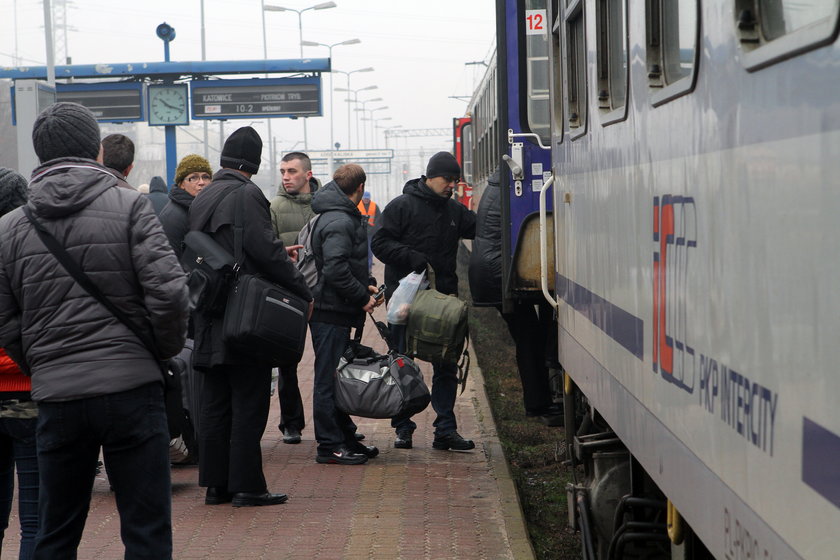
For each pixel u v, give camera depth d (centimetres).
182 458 858
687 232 330
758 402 258
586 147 562
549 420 997
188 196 862
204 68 3061
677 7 351
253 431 740
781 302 241
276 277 718
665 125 363
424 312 888
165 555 480
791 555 234
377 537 674
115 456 475
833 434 210
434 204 923
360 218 880
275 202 951
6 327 478
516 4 958
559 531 738
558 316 695
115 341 465
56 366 462
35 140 477
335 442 878
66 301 462
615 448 595
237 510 741
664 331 365
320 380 875
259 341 696
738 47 271
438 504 753
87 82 3097
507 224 945
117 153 716
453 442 927
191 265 721
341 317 872
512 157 946
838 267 207
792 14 238
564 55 639
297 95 3109
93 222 465
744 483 270
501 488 791
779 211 242
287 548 654
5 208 544
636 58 414
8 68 3072
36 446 516
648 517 529
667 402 362
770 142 248
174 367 740
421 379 894
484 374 1391
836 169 208
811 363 222
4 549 650
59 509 479
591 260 546
